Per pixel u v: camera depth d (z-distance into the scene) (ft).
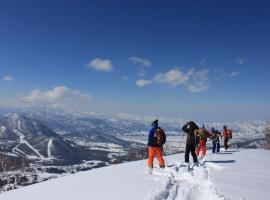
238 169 52.37
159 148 53.67
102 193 35.42
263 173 49.06
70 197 34.65
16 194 39.42
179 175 45.78
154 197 31.14
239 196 32.73
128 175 48.01
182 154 83.56
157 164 60.03
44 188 42.04
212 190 35.04
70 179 48.42
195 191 35.70
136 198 31.55
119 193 34.68
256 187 38.04
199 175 45.91
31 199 35.50
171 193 34.17
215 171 50.24
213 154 78.28
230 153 81.71
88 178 47.80
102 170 56.95
